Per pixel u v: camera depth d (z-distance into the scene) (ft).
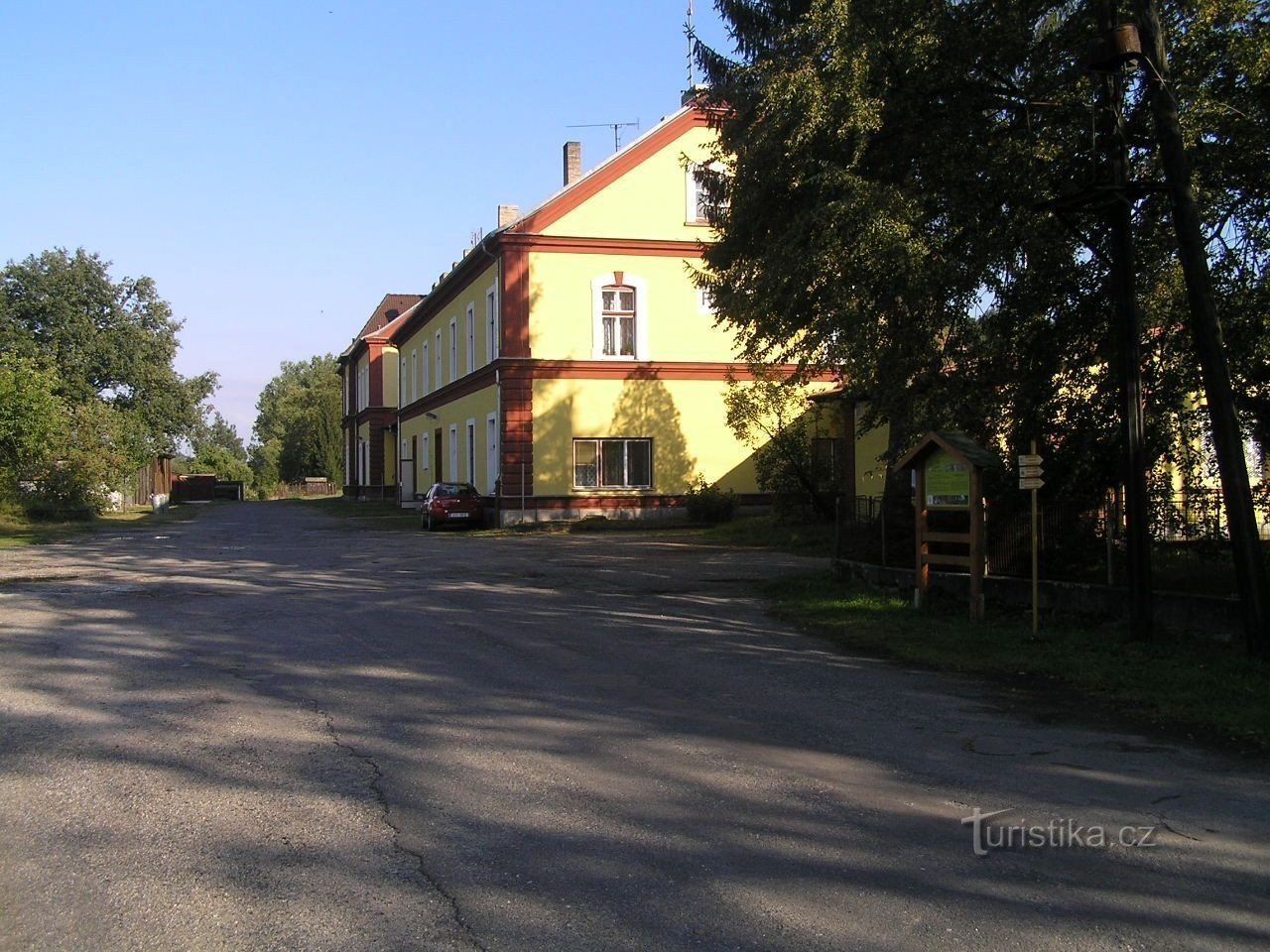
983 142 43.16
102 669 31.48
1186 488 37.99
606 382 105.81
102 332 171.94
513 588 53.42
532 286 104.12
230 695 27.86
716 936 13.52
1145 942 13.44
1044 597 39.83
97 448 130.62
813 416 92.02
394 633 38.70
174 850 16.57
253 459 370.12
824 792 19.74
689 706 26.96
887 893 14.96
